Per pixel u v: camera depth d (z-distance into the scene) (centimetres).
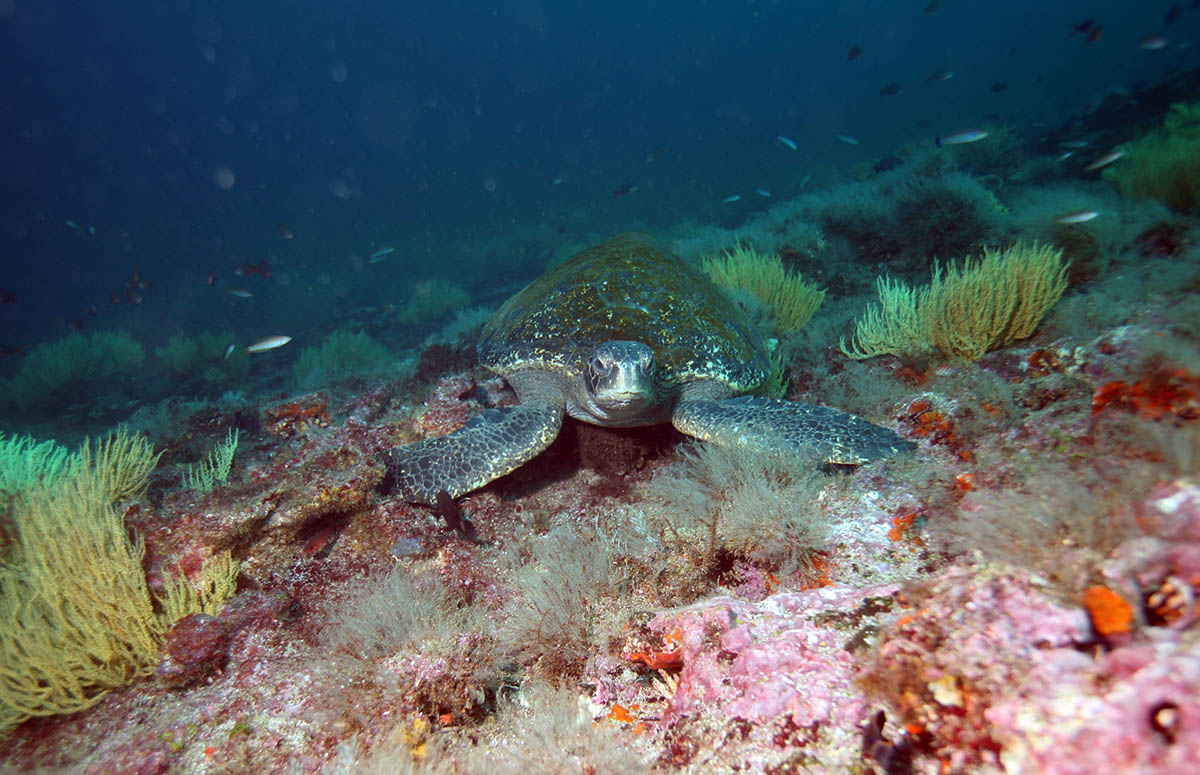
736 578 94
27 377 352
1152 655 43
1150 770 38
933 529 85
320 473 116
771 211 337
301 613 101
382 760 75
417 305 468
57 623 93
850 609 71
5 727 88
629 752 71
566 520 117
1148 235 141
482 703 85
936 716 52
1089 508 59
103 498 112
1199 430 61
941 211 220
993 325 124
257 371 387
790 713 61
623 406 120
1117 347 101
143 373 400
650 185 1126
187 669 91
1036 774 42
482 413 132
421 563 108
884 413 125
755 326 174
